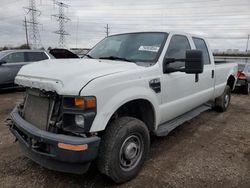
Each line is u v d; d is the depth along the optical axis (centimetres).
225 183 315
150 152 401
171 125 402
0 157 378
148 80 332
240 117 638
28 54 1010
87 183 310
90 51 446
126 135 297
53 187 302
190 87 439
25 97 331
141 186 305
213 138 475
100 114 268
